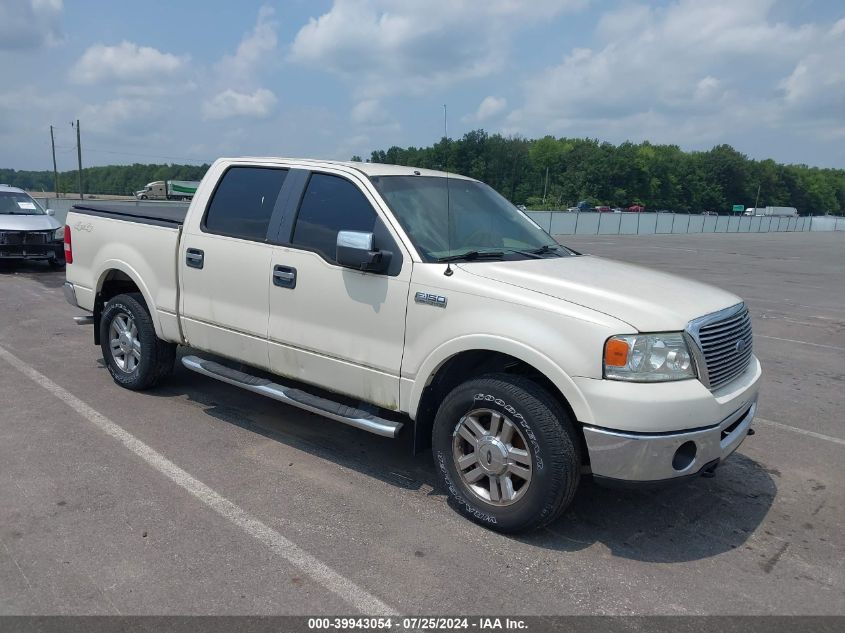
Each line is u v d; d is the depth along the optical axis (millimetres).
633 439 3205
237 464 4395
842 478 4641
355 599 3000
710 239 44469
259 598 2973
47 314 9070
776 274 19453
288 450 4676
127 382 5758
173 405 5480
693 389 3299
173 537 3445
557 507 3451
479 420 3750
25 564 3154
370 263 3857
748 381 3836
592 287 3600
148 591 2988
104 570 3131
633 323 3289
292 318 4430
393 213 4086
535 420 3406
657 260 22688
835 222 96938
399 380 3939
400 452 4750
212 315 4938
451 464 3809
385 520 3740
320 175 4500
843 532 3865
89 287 5988
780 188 137125
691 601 3113
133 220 5559
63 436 4723
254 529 3568
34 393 5645
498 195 5145
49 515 3613
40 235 13328
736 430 3670
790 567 3461
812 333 10039
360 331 4090
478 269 3787
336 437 4969
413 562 3324
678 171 121875
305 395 4414
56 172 62656
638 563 3432
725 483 4488
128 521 3588
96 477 4098
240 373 4855
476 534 3637
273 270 4500
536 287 3584
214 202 5020
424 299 3793
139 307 5551
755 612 3049
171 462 4375
